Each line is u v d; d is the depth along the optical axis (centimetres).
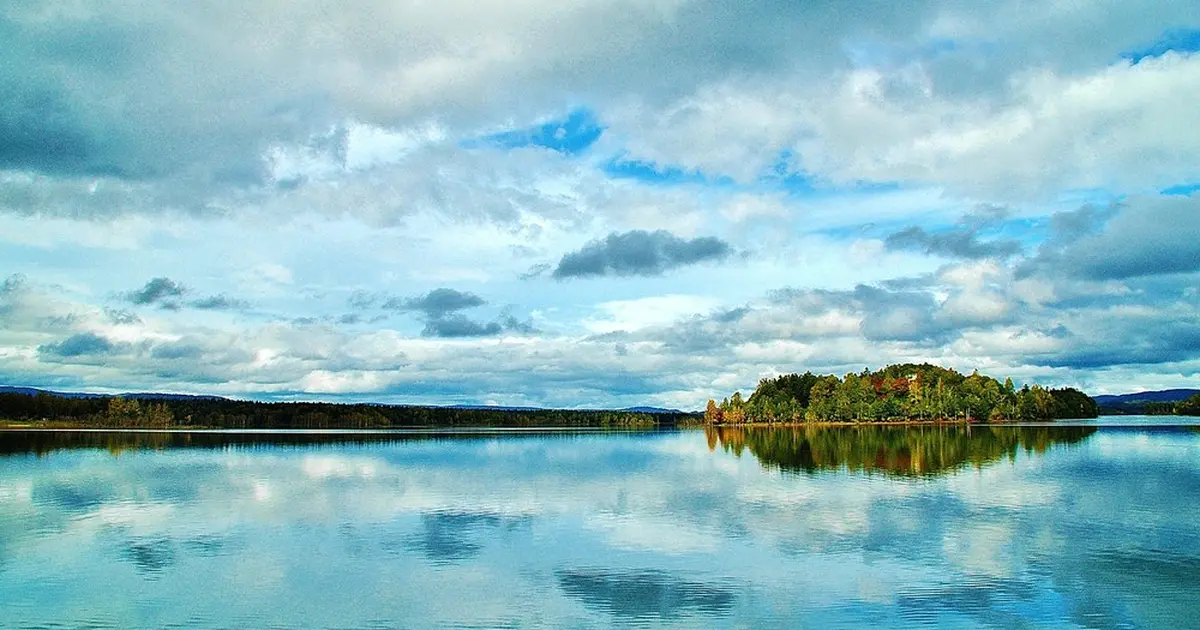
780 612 2725
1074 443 12031
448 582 3120
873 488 5903
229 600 2889
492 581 3127
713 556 3531
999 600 2855
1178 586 3014
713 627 2573
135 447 11906
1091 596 2894
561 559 3491
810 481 6456
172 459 9312
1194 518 4456
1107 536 3931
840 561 3431
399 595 2952
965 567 3316
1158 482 6262
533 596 2919
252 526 4338
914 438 14312
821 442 13312
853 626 2584
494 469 7906
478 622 2634
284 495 5678
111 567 3372
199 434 18675
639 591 2992
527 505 5088
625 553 3603
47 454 10031
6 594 2969
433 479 6856
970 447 11069
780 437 16225
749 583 3086
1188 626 2578
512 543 3831
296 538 3981
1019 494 5503
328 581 3134
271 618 2686
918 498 5309
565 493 5719
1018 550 3631
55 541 3931
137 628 2598
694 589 3005
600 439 16862
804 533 4038
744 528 4181
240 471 7669
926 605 2798
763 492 5694
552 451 11406
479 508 4966
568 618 2669
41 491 5938
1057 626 2581
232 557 3559
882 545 3741
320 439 16238
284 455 10238
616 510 4847
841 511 4734
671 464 8500
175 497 5581
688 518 4512
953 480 6481
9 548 3769
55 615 2725
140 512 4844
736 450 11256
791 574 3212
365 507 5041
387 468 8062
